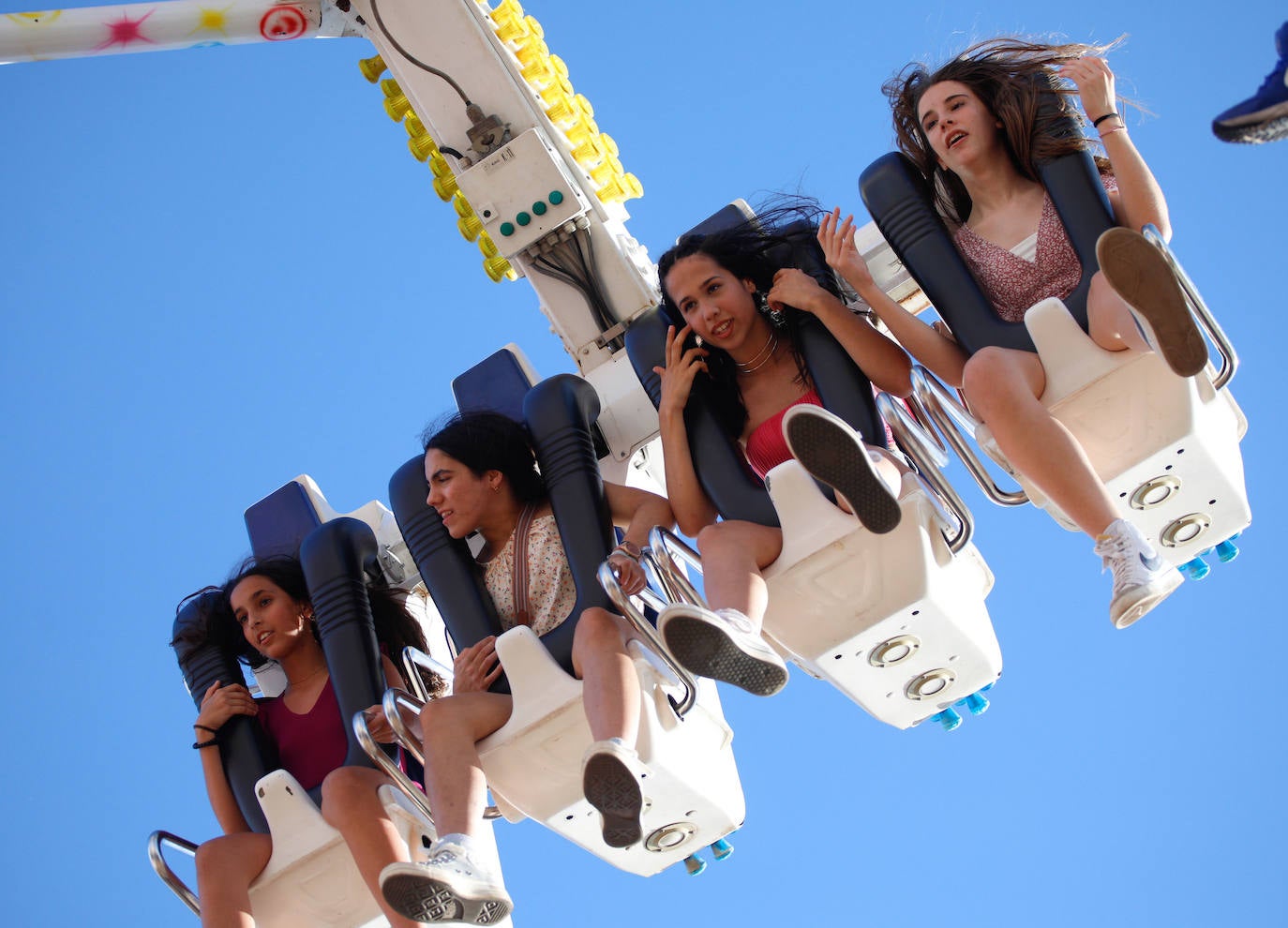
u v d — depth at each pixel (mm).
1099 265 4512
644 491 5594
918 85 5715
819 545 4770
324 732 5773
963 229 5566
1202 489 5047
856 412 5180
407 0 6562
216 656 6020
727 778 5406
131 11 6484
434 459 5586
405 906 4508
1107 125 5133
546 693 4934
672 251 5590
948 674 5258
